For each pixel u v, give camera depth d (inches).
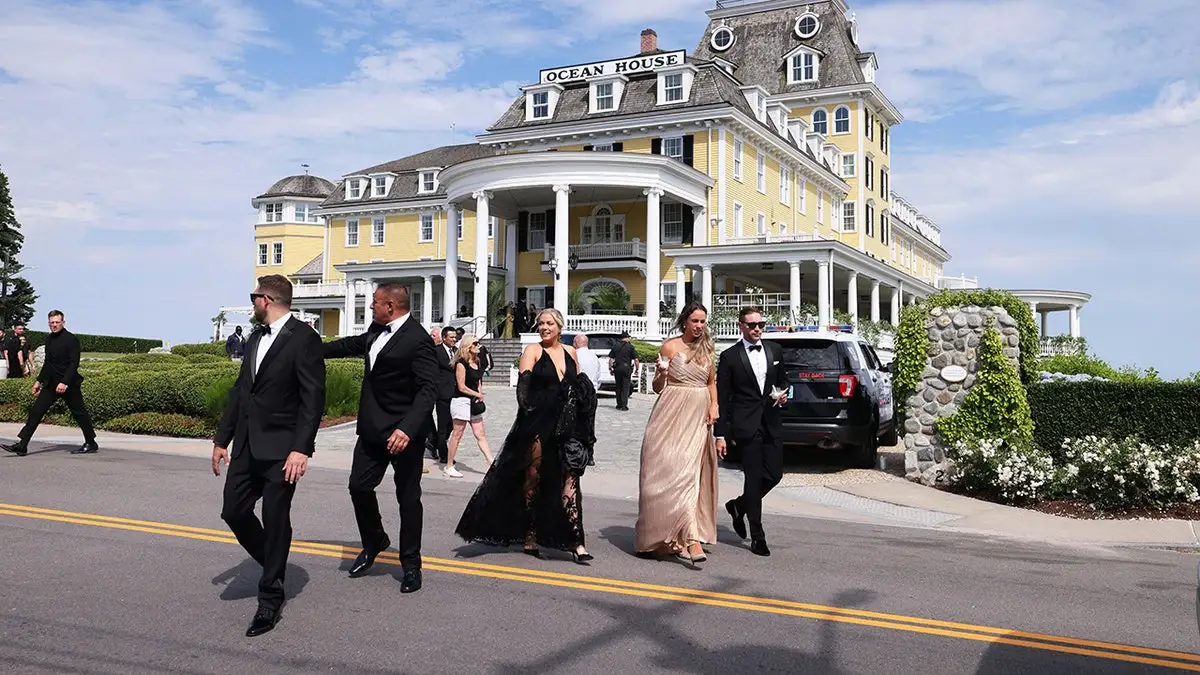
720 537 335.0
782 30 2223.2
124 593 232.7
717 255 1379.2
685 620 219.5
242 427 215.8
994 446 457.1
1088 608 242.2
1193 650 207.0
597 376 514.9
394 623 211.8
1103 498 413.1
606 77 1652.3
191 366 782.5
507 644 197.9
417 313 2054.6
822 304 1320.1
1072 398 491.5
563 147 1681.8
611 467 534.0
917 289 1967.3
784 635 209.5
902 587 259.8
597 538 321.7
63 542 289.3
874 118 2255.2
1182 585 275.0
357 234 2261.3
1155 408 474.6
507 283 1721.2
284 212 2588.6
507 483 281.3
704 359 290.4
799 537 339.0
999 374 478.0
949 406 492.1
